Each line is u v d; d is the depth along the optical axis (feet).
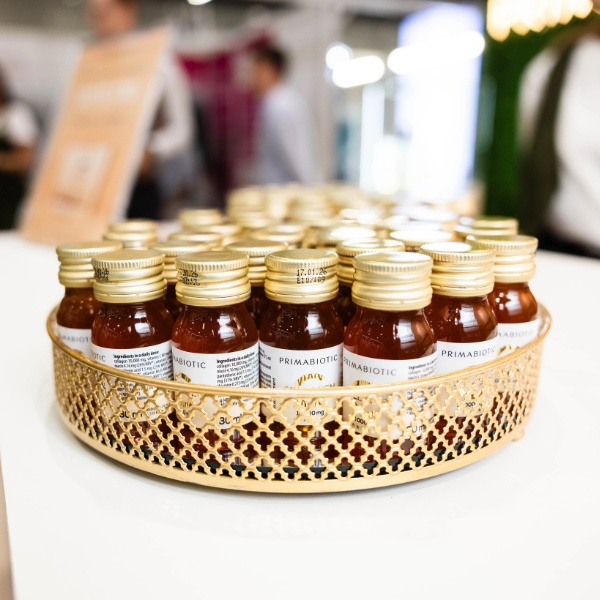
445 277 1.49
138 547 1.21
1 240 5.49
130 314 1.54
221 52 10.53
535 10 7.61
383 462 1.34
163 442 1.39
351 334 1.46
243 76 10.57
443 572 1.12
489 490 1.42
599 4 5.08
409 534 1.24
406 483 1.46
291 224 2.42
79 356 1.49
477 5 10.15
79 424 1.59
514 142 8.63
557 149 5.34
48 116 9.88
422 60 11.35
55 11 9.53
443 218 2.41
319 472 1.38
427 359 1.43
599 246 5.33
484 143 10.29
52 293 3.46
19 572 1.13
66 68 9.80
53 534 1.25
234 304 1.45
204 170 10.78
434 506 1.35
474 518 1.30
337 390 1.27
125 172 4.50
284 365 1.47
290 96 8.93
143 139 4.52
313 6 11.13
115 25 6.37
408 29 11.48
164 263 1.73
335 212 3.48
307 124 11.18
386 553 1.18
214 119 10.79
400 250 1.66
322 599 1.05
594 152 5.18
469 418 1.43
